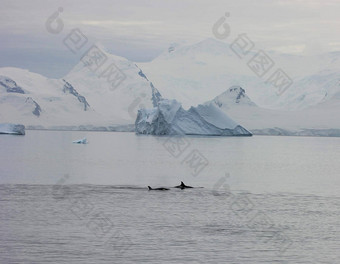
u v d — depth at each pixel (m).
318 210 120.69
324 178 188.50
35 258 84.38
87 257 85.25
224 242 93.56
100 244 91.56
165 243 92.56
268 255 87.19
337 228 103.75
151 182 168.50
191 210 118.62
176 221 107.75
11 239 93.75
